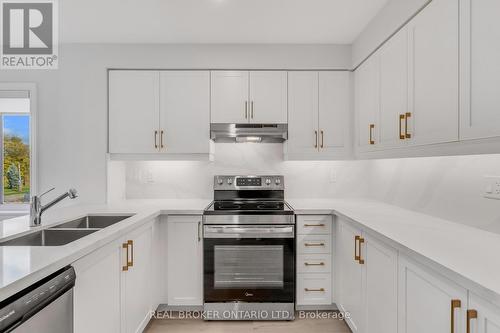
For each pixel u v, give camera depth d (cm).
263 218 247
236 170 319
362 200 304
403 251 138
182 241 256
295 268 253
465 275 100
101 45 280
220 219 247
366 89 256
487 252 126
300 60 283
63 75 279
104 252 162
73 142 280
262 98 286
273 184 310
